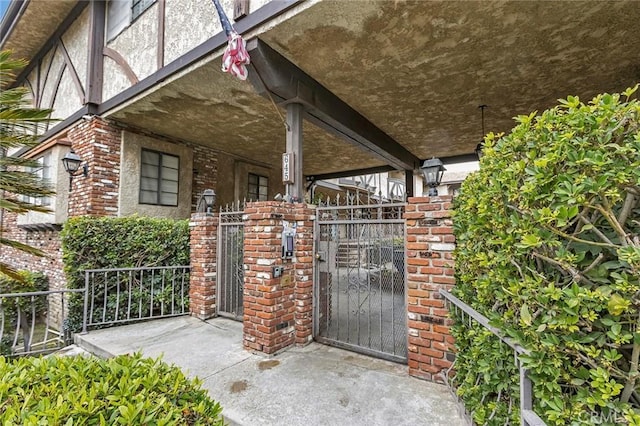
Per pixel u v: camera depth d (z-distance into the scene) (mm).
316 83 4664
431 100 5262
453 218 2725
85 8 6812
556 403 1323
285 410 2445
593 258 1382
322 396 2639
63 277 6547
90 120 6109
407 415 2359
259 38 3689
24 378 1394
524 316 1417
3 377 1392
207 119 6199
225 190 8672
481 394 2043
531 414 1416
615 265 1259
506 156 1698
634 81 4598
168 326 4617
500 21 3375
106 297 4703
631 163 1213
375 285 3582
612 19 3320
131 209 6398
